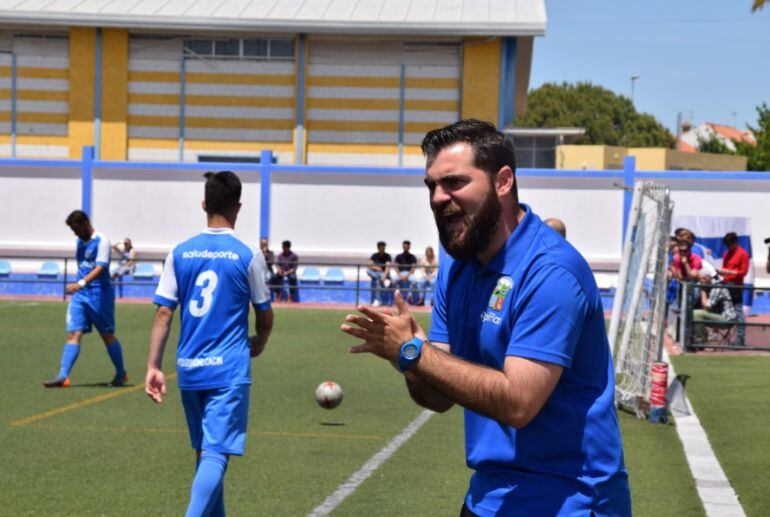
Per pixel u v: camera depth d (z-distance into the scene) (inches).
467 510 135.3
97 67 1371.8
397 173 1182.9
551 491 127.7
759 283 1141.1
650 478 316.5
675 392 440.5
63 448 352.5
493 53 1342.3
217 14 1347.2
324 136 1376.7
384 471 321.7
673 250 760.3
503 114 1344.7
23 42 1378.0
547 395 122.8
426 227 1184.8
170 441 366.9
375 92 1368.1
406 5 1412.4
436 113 1363.2
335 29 1330.0
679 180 1143.6
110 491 292.5
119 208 1205.7
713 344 686.5
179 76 1378.0
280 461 335.9
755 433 389.4
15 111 1385.3
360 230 1189.7
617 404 458.6
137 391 484.1
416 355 121.0
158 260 1123.3
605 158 2175.2
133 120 1381.6
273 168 1189.1
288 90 1374.3
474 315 132.3
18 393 473.1
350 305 1088.2
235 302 242.7
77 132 1375.5
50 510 271.0
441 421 415.5
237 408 238.5
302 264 1188.5
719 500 286.5
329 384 412.2
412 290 1035.9
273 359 628.7
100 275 488.4
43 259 1173.7
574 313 124.2
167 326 247.4
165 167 1195.3
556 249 127.3
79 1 1398.9
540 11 1375.5
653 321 446.3
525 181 1160.8
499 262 129.3
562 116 3895.2
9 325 804.0
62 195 1212.5
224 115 1379.2
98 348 663.1
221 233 246.5
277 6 1393.9
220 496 232.4
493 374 121.4
